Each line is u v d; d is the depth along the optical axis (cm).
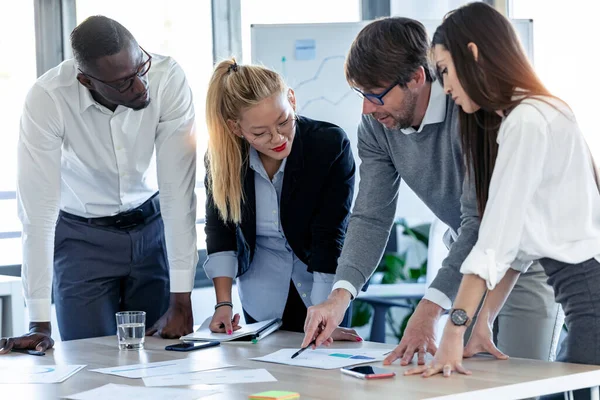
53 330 372
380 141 216
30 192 226
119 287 263
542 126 158
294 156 233
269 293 249
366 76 188
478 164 178
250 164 236
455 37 164
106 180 250
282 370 174
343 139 239
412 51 187
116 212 257
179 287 237
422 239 438
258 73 220
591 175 168
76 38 211
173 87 239
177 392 153
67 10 393
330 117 379
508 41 163
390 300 399
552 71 395
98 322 255
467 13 165
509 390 150
